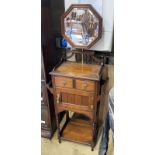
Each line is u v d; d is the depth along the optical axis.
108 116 1.54
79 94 1.67
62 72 1.66
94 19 1.56
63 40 1.84
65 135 1.99
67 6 1.62
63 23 1.63
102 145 1.64
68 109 1.78
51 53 1.83
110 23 1.58
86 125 2.12
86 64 1.82
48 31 1.73
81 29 1.61
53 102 1.96
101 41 1.66
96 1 1.54
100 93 1.74
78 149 1.90
